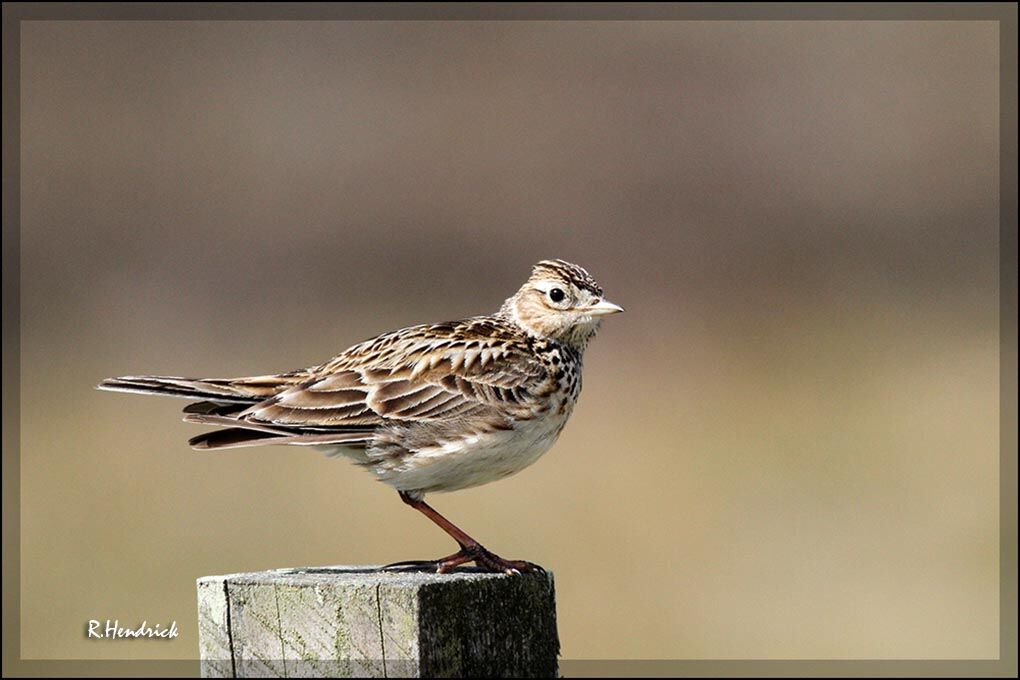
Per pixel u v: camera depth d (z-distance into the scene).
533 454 7.80
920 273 23.17
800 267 23.55
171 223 23.62
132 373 18.67
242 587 5.83
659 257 23.95
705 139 25.34
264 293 22.42
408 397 7.44
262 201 24.12
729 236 24.36
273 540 14.84
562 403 7.92
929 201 24.70
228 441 7.10
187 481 15.85
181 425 17.25
